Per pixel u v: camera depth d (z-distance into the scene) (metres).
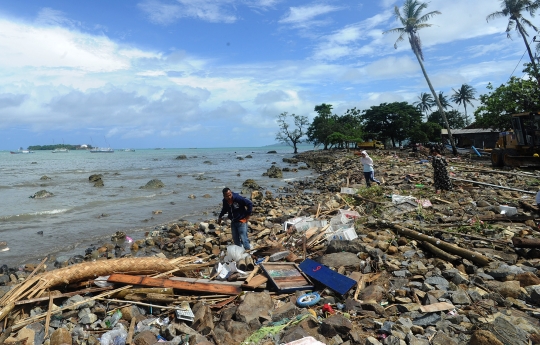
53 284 5.63
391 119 68.81
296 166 46.41
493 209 9.58
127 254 9.66
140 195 20.72
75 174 35.41
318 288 5.74
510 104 27.45
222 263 6.86
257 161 61.50
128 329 4.72
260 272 6.38
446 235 7.71
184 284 5.65
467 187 13.38
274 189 22.98
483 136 42.28
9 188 24.27
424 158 32.66
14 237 11.63
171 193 21.50
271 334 4.20
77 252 10.12
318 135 77.19
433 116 76.31
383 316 4.62
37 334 4.50
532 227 7.96
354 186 17.05
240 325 4.44
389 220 9.27
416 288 5.35
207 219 14.24
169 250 9.91
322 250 7.73
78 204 17.72
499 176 16.91
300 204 15.45
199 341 4.14
